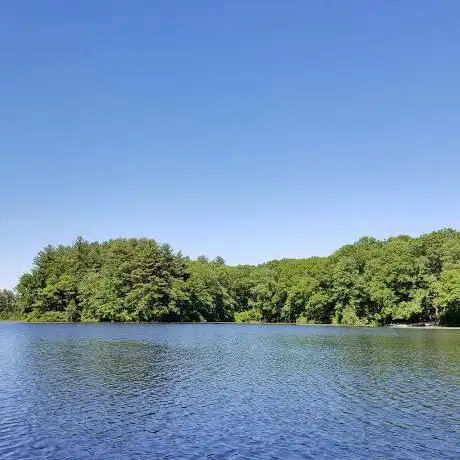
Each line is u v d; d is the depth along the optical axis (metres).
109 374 45.56
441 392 37.44
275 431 26.73
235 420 29.05
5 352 63.66
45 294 165.25
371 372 47.28
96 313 159.62
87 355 60.44
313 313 160.88
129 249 166.62
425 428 27.45
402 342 80.00
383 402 33.94
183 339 87.25
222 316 182.38
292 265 197.00
